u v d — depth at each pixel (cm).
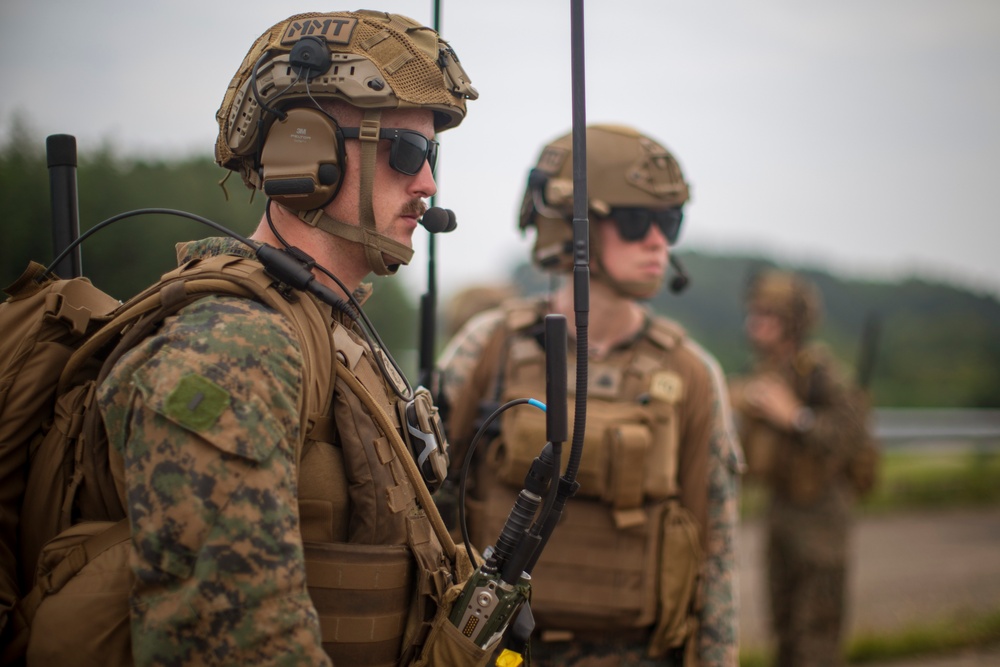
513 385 239
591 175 237
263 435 109
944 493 998
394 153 137
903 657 502
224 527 105
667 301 2512
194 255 141
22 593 129
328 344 129
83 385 131
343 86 132
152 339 117
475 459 239
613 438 224
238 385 110
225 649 103
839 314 2847
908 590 633
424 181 142
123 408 117
